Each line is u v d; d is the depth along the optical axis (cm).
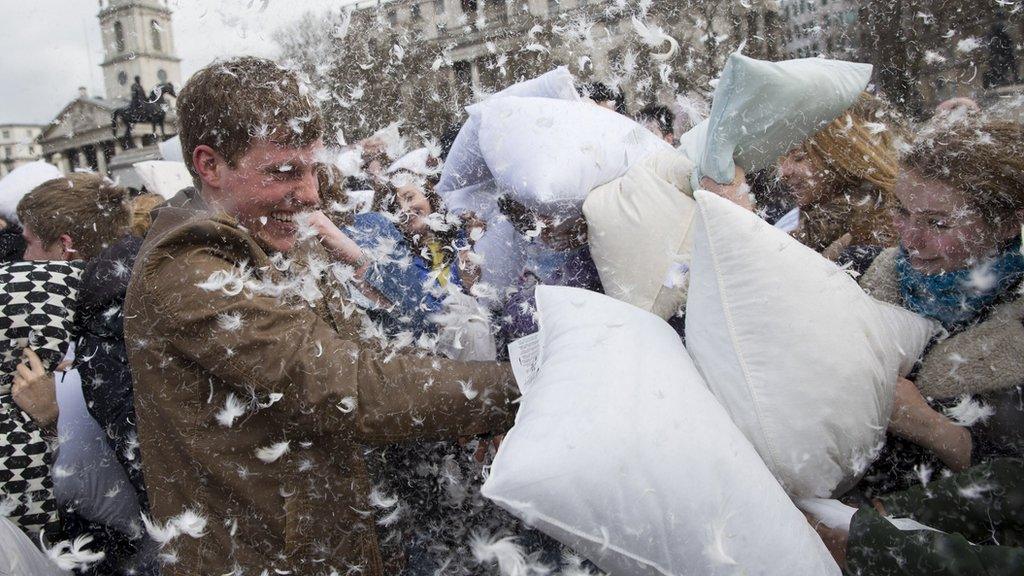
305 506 107
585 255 141
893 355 98
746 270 98
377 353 108
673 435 87
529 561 110
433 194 176
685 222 119
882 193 119
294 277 115
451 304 146
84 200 169
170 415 102
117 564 151
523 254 158
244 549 105
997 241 97
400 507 127
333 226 148
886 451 107
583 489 83
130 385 141
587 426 86
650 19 202
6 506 144
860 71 117
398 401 98
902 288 111
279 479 106
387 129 198
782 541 84
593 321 105
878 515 86
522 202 139
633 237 121
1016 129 98
